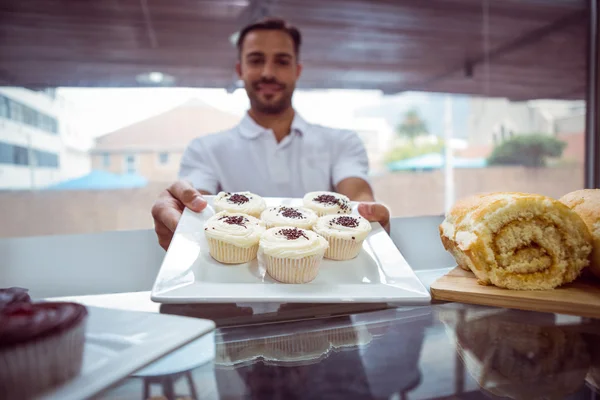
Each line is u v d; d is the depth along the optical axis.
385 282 0.72
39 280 0.77
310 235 0.79
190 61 3.41
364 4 3.54
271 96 2.09
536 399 0.41
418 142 4.48
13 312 0.43
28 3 2.95
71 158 3.42
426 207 4.64
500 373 0.46
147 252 0.99
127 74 3.34
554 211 0.74
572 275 0.74
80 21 3.10
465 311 0.65
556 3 3.40
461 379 0.44
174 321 0.53
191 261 0.73
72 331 0.45
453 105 4.33
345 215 0.95
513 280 0.71
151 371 0.44
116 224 3.59
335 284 0.72
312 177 2.07
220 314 0.62
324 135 2.15
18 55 3.05
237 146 2.09
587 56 1.95
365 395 0.42
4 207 3.25
